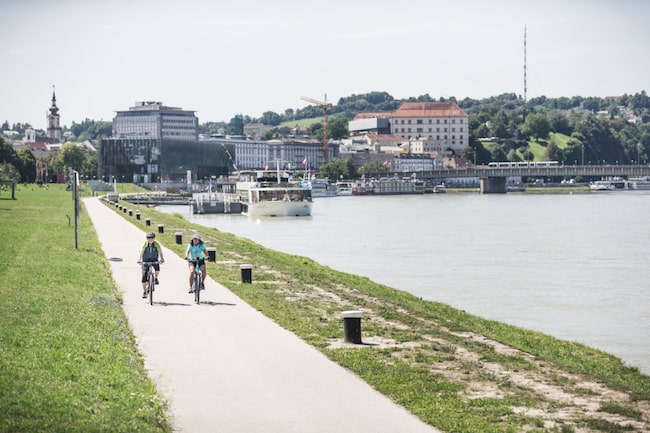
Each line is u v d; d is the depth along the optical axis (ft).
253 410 100.27
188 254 184.24
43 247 301.63
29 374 109.81
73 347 126.52
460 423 97.14
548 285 331.36
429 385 114.62
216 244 361.71
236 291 201.67
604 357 169.99
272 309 174.29
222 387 110.11
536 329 237.04
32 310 157.79
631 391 116.78
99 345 128.77
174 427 93.86
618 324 244.83
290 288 216.54
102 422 92.32
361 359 128.88
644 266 401.08
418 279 350.02
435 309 216.13
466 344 148.87
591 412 104.73
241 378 114.93
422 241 549.95
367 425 95.91
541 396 111.96
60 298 175.42
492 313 264.93
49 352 122.52
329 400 105.29
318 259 433.07
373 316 178.50
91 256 273.13
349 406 102.94
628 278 354.95
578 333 231.50
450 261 421.18
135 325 152.97
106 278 216.33
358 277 297.53
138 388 105.81
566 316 258.57
